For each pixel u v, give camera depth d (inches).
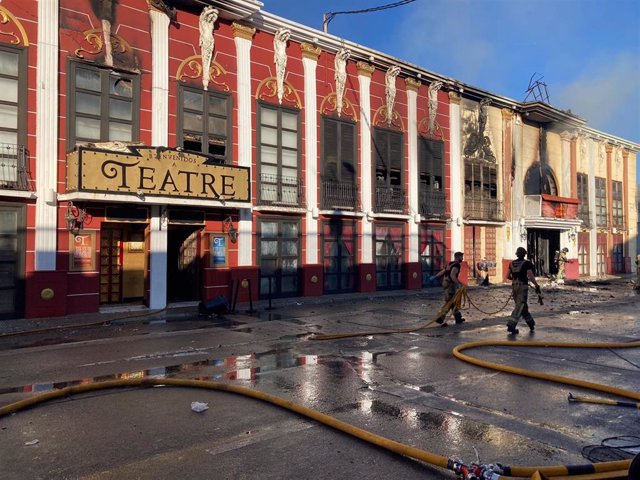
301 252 705.6
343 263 759.7
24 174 482.0
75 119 519.8
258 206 655.1
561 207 1121.4
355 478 152.9
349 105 770.8
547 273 1176.2
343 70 756.0
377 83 809.5
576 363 306.3
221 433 190.1
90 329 448.1
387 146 821.2
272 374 281.1
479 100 983.0
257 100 665.0
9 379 271.0
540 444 178.4
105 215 532.1
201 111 612.7
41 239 492.4
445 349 351.9
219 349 354.3
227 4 615.8
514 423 200.4
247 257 642.8
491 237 1015.6
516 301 422.6
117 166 506.0
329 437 186.2
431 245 890.7
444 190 912.3
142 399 234.2
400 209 830.5
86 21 528.4
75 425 198.8
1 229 475.8
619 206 1419.8
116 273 601.6
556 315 542.6
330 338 394.6
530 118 1102.4
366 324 474.0
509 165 1050.7
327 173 738.8
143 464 162.4
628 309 599.8
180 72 596.1
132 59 557.3
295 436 187.2
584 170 1278.3
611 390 240.1
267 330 437.4
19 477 152.9
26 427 196.4
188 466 161.0
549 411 215.3
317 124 729.6
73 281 514.3
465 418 206.2
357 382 263.4
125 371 288.7
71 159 497.4
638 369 290.7
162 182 534.3
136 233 617.6
